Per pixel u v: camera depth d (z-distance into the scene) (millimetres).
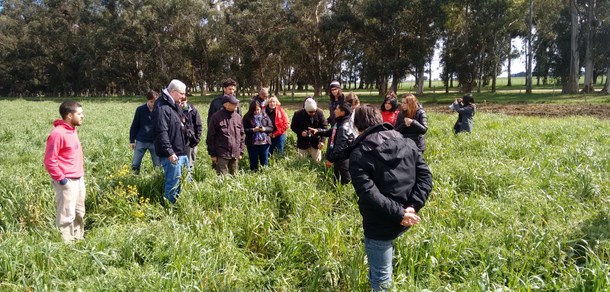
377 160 3965
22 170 8750
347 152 4324
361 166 3971
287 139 12297
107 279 4223
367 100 44688
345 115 7277
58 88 76125
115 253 4812
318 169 8461
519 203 6359
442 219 5902
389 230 4031
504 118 17469
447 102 40438
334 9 54656
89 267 4547
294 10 53438
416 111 8266
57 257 4664
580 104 32625
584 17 47688
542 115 24453
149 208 6684
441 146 10617
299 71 65750
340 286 4773
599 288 3855
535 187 7145
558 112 26156
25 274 4410
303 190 6938
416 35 49781
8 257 4395
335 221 5652
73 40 70312
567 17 50125
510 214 5953
